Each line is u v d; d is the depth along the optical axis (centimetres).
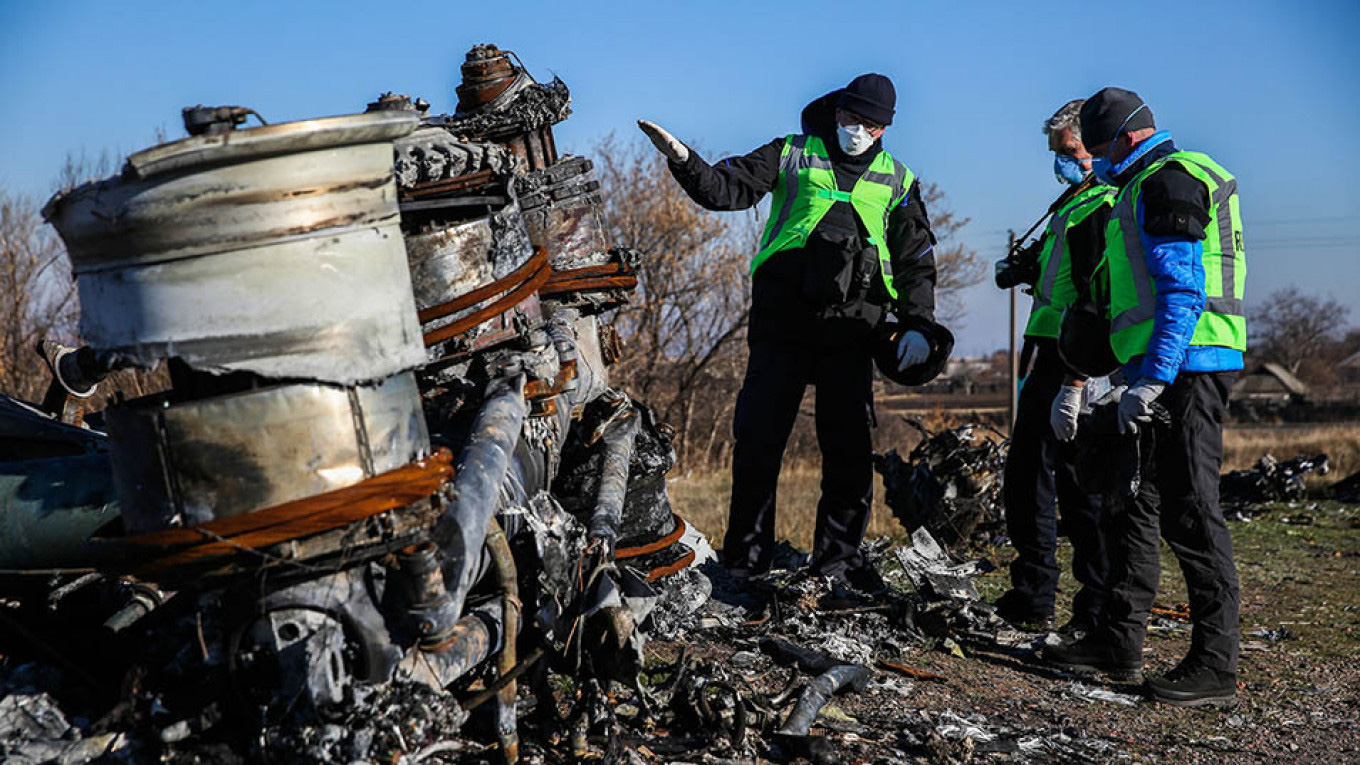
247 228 212
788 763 303
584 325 373
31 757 227
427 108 395
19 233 1386
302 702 222
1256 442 2795
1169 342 396
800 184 501
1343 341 11869
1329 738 380
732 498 519
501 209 297
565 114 401
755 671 389
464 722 275
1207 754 357
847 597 483
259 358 214
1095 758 343
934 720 363
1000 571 661
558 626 283
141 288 213
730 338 2091
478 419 271
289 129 212
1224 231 416
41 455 308
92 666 269
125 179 208
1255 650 499
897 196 508
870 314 503
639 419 397
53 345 329
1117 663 438
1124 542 438
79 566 265
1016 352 2711
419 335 240
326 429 218
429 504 228
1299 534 833
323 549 218
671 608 451
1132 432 409
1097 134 437
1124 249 420
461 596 235
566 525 290
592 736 295
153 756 231
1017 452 521
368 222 227
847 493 511
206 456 211
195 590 228
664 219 2033
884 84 492
